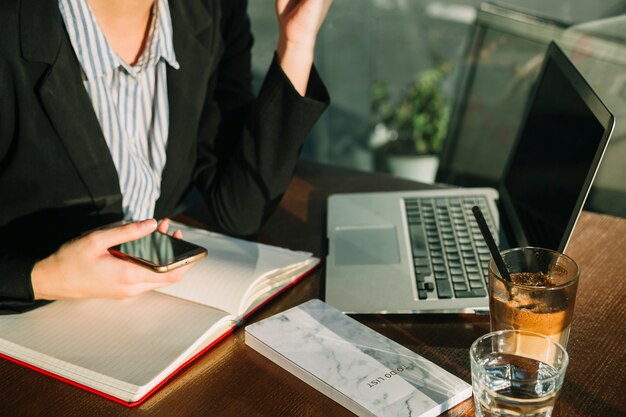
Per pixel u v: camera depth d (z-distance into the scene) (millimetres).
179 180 1312
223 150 1342
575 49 1689
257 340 853
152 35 1169
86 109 1102
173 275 926
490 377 719
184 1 1207
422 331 899
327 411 751
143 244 947
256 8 2168
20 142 1093
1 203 1141
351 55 2332
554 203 993
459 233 1125
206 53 1242
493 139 1990
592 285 1012
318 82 1181
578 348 864
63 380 811
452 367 825
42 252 1155
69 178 1131
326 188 1390
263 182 1208
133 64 1218
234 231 1233
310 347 834
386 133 2557
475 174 2059
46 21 1041
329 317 898
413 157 2521
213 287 946
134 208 1263
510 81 1897
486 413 693
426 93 2387
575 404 759
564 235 923
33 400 782
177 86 1223
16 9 1033
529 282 832
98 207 1151
